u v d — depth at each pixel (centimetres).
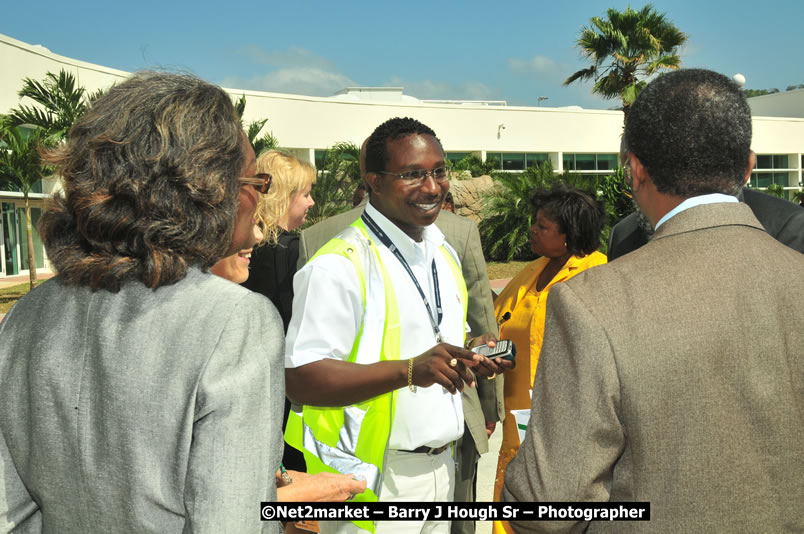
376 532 200
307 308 191
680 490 109
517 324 314
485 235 2253
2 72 1909
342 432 200
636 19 1986
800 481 112
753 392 110
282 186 279
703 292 114
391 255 209
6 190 1967
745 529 109
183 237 100
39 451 100
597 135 3472
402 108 3106
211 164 103
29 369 101
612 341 111
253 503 93
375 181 213
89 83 2253
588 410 110
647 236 242
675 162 123
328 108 2958
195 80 110
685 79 126
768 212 207
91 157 100
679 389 109
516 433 307
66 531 100
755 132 3803
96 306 101
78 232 103
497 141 3294
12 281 1944
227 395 94
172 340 96
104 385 96
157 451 94
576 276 124
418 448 205
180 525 94
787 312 114
